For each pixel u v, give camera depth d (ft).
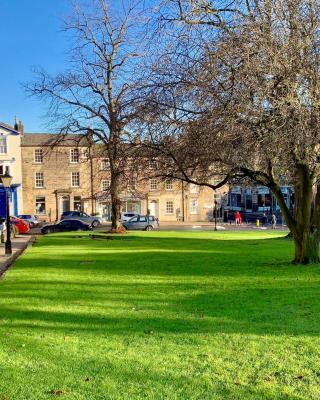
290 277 40.32
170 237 100.83
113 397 15.37
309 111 37.29
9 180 68.59
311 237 49.67
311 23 38.52
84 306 29.19
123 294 33.12
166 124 42.80
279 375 17.16
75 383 16.56
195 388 16.05
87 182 185.78
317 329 23.13
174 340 21.56
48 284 37.60
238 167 43.50
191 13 41.11
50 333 23.04
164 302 30.19
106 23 162.71
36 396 15.49
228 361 18.66
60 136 116.57
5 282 38.78
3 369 17.99
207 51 39.45
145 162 48.08
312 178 47.24
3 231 92.22
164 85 41.70
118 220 118.52
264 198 215.92
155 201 194.29
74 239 95.50
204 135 39.52
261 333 22.53
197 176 48.29
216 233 119.55
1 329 23.88
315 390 15.80
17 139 180.75
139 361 18.72
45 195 184.24
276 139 36.68
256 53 36.96
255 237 101.50
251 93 37.11
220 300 30.66
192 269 46.06
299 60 37.06
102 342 21.36
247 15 40.86
